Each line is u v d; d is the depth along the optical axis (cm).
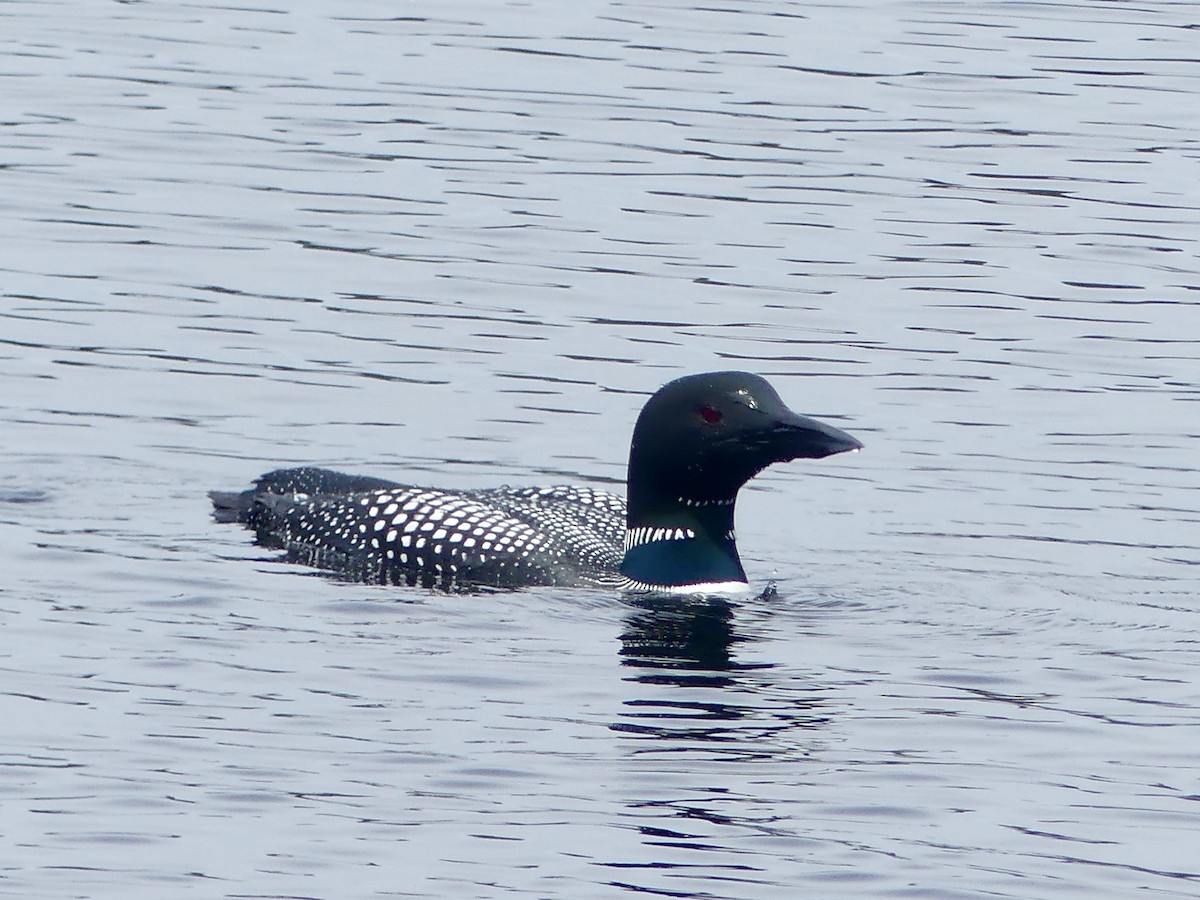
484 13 2730
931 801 982
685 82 2445
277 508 1377
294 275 1881
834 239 1998
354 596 1259
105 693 1084
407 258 1925
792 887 894
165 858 905
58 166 2139
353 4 2755
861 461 1528
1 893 872
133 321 1762
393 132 2267
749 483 1499
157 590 1249
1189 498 1460
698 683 1131
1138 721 1085
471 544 1313
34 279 1853
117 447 1515
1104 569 1338
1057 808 976
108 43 2556
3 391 1608
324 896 877
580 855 917
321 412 1594
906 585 1311
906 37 2631
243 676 1116
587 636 1210
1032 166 2208
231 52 2534
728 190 2116
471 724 1062
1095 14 2753
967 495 1467
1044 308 1844
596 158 2202
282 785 980
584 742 1041
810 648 1197
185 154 2191
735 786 995
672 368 1697
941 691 1127
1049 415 1614
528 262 1922
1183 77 2486
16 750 1008
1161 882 904
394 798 970
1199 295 1884
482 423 1583
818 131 2294
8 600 1218
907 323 1803
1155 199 2119
